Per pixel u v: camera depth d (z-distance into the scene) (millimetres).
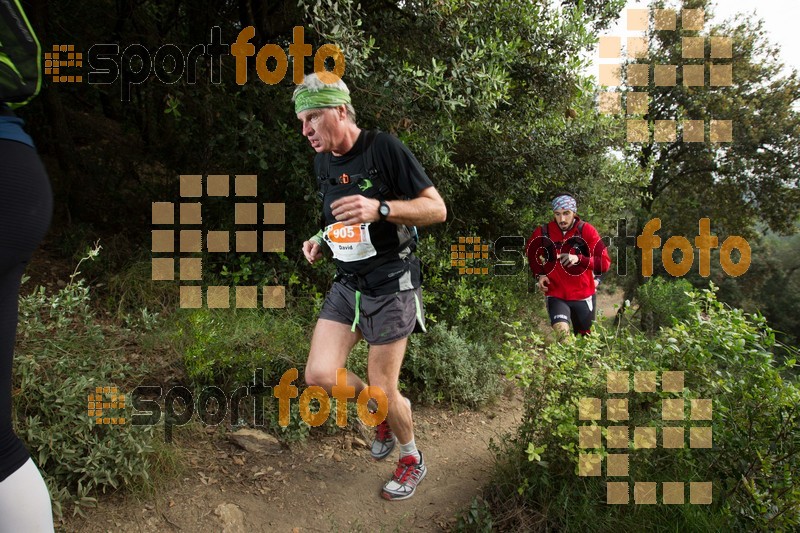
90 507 2258
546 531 2350
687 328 2531
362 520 2559
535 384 2543
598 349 2643
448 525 2531
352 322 2551
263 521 2480
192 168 4879
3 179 1306
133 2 4797
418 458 2762
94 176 4898
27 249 1373
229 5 5145
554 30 4926
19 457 1398
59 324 2707
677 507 2311
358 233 2365
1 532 1372
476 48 4156
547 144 5535
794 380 2418
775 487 2227
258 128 4012
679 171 19219
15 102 1369
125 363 3088
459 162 5602
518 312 6121
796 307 27672
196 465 2738
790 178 18172
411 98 3887
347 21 3465
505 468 2648
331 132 2287
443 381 3955
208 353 3160
